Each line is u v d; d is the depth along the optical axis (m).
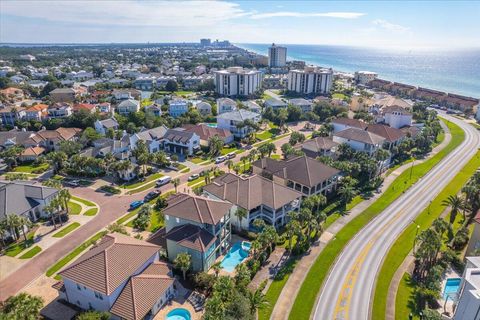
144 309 45.25
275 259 61.97
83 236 67.75
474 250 57.34
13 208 70.69
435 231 55.56
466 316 41.19
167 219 63.22
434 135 133.00
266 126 154.50
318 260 61.66
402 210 79.56
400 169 104.88
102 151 107.50
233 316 42.88
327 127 133.12
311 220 65.00
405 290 54.25
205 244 56.34
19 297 43.81
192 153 117.12
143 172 98.75
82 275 47.16
